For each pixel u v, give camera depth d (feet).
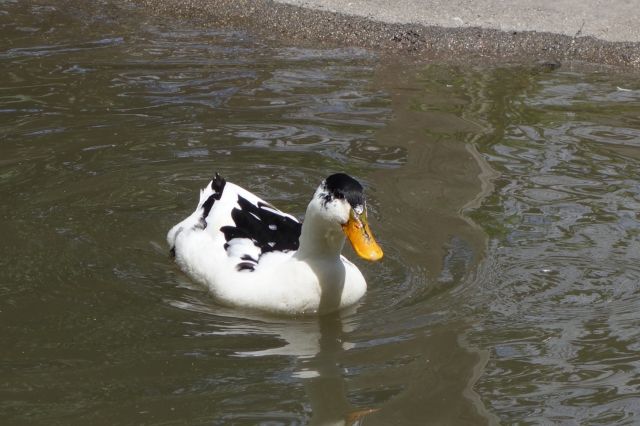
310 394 22.89
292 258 27.45
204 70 44.32
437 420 21.88
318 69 45.19
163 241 30.71
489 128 39.04
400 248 30.37
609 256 29.89
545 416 22.16
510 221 31.94
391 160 35.91
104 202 32.40
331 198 25.88
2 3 53.98
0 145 35.78
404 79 44.37
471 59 47.50
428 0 52.65
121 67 44.24
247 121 38.75
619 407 22.50
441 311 27.04
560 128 39.19
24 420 21.54
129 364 23.99
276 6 52.65
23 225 30.63
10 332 25.25
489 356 24.73
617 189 34.04
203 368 23.94
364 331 26.12
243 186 33.73
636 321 26.43
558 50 48.24
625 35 49.01
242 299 27.48
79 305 26.76
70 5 54.08
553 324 26.32
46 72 43.24
